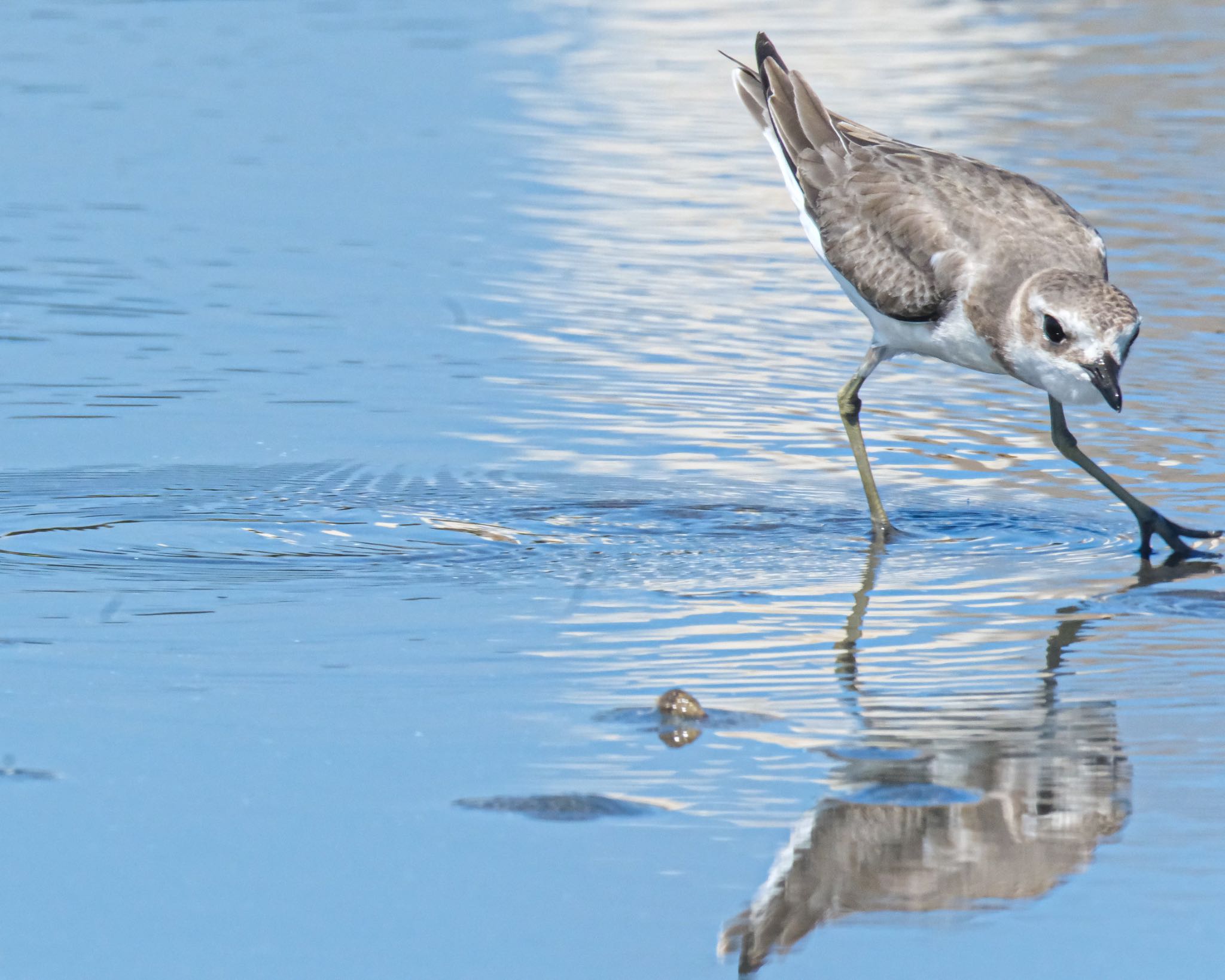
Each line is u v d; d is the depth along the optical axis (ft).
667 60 97.81
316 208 71.20
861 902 24.27
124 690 31.04
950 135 78.84
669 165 78.89
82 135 81.10
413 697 30.86
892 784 27.53
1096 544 40.37
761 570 38.45
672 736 29.32
